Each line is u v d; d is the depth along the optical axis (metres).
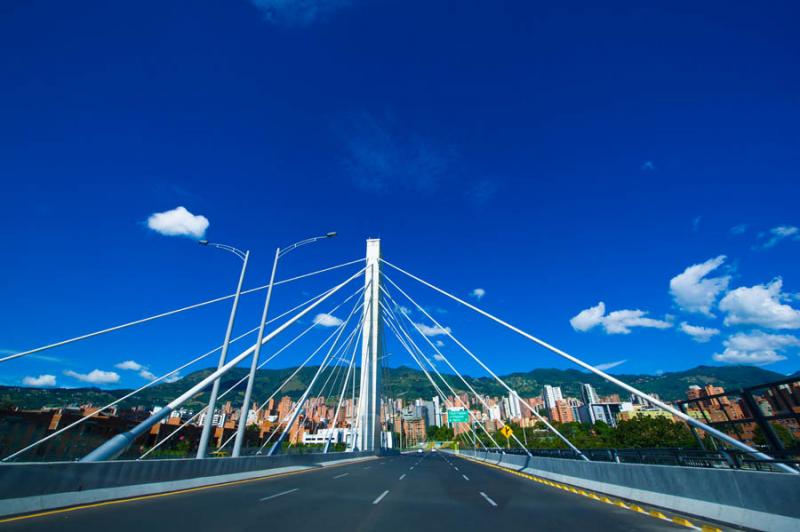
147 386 19.86
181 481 15.61
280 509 11.13
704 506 9.73
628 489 13.38
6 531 7.87
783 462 8.40
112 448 13.18
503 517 10.32
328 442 42.00
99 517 9.38
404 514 10.70
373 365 62.44
